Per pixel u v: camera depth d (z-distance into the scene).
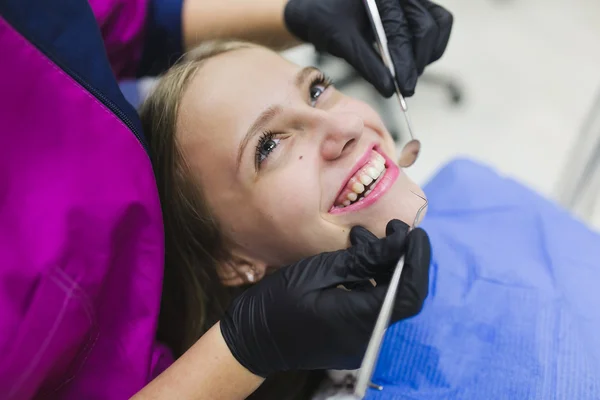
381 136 0.85
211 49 0.86
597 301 0.94
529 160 1.78
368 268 0.69
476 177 1.24
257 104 0.75
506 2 2.25
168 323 0.92
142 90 0.98
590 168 1.38
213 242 0.85
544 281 0.98
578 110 1.88
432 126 1.89
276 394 0.86
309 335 0.68
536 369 0.85
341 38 0.87
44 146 0.64
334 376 0.89
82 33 0.68
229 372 0.72
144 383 0.77
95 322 0.69
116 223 0.68
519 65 2.04
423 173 1.77
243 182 0.76
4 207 0.61
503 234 1.11
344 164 0.76
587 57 2.04
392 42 0.85
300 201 0.74
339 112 0.80
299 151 0.75
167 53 1.00
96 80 0.69
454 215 1.18
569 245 1.06
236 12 0.96
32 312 0.60
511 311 0.93
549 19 2.18
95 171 0.67
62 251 0.62
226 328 0.73
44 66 0.63
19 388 0.60
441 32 0.89
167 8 0.95
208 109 0.77
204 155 0.78
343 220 0.76
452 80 1.94
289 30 0.95
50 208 0.63
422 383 0.87
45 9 0.63
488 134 1.85
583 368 0.83
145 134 0.85
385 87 0.84
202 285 0.91
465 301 0.96
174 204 0.84
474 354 0.89
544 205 1.15
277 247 0.81
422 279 0.65
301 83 0.80
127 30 0.91
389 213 0.77
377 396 0.87
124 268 0.74
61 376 0.69
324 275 0.70
